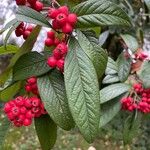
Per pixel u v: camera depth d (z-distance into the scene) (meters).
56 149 0.92
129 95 0.32
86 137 0.17
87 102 0.17
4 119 0.21
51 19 0.19
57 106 0.18
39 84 0.19
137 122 0.32
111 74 0.34
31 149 0.91
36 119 0.21
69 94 0.17
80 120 0.17
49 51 0.20
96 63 0.18
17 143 0.91
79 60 0.18
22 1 0.20
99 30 0.22
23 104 0.19
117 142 0.95
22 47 0.20
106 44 0.68
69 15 0.18
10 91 0.21
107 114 0.32
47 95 0.18
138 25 0.61
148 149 0.94
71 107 0.17
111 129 0.96
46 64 0.19
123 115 0.95
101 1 0.18
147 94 0.32
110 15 0.18
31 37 0.20
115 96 0.31
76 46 0.18
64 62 0.18
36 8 0.20
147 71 0.30
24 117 0.19
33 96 0.20
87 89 0.17
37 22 0.18
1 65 0.72
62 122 0.18
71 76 0.17
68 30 0.18
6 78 0.21
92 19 0.18
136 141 0.95
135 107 0.32
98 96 0.17
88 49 0.18
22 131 0.94
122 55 0.35
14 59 0.20
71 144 0.94
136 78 0.34
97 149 0.94
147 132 0.95
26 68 0.19
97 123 0.17
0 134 0.21
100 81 0.35
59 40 0.19
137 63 0.35
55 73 0.19
